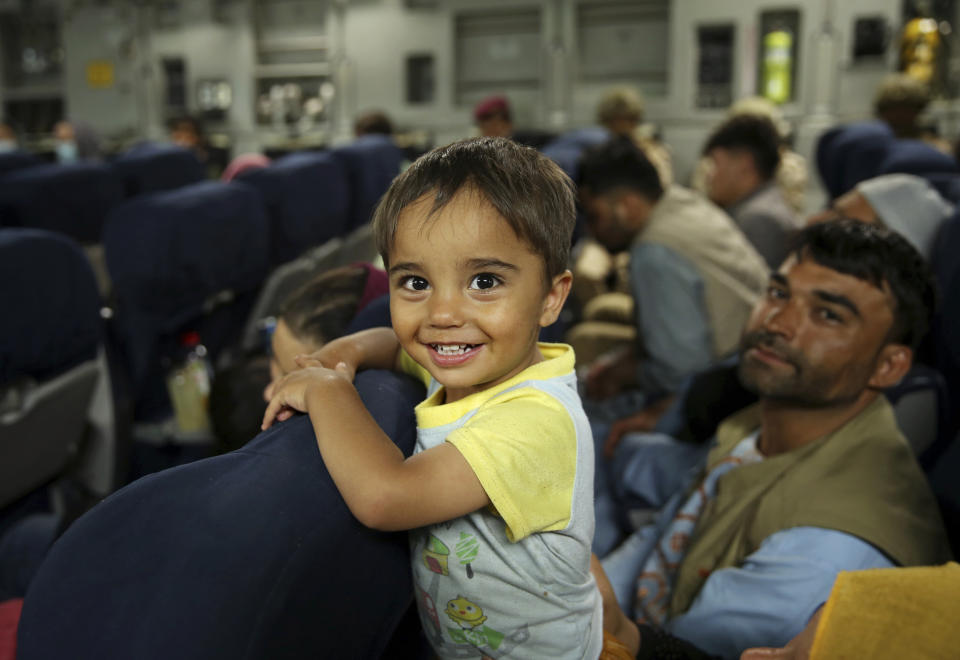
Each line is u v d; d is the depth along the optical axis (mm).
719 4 5375
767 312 1044
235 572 402
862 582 520
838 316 983
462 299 534
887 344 989
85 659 379
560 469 564
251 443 508
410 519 497
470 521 572
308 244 2432
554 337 1051
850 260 974
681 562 1097
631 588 1202
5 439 1305
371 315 794
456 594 596
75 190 2125
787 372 1010
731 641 909
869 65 5227
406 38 6117
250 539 416
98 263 2225
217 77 6520
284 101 6426
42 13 6836
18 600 971
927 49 4969
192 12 6441
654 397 1910
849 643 505
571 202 597
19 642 396
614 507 1507
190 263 1657
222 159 5781
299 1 6324
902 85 3396
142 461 1808
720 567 1034
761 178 2391
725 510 1056
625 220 1856
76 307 1421
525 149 593
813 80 5344
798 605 877
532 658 618
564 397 600
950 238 1455
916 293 972
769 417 1100
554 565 589
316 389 548
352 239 2699
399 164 3285
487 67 6133
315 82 6516
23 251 1293
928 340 1507
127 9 6555
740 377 1072
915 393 1287
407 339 560
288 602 424
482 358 548
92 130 6000
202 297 1774
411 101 6281
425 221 524
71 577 399
